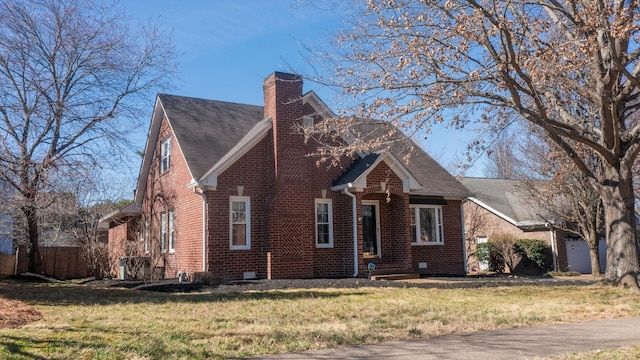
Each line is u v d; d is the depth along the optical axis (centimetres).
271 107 1875
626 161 1369
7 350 623
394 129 1351
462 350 688
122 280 1920
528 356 652
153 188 2288
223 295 1270
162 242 2156
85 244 2220
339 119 1404
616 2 1127
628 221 1376
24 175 1814
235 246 1759
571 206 2405
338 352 677
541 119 1270
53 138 2045
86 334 746
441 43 1264
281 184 1786
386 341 751
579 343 737
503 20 1130
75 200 2270
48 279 2095
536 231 2772
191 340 730
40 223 2416
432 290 1394
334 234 1911
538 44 1326
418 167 2317
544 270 2592
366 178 1888
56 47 2075
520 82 1448
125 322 870
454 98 1294
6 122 1894
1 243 3139
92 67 2148
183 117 2031
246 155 1819
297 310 1018
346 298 1205
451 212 2255
